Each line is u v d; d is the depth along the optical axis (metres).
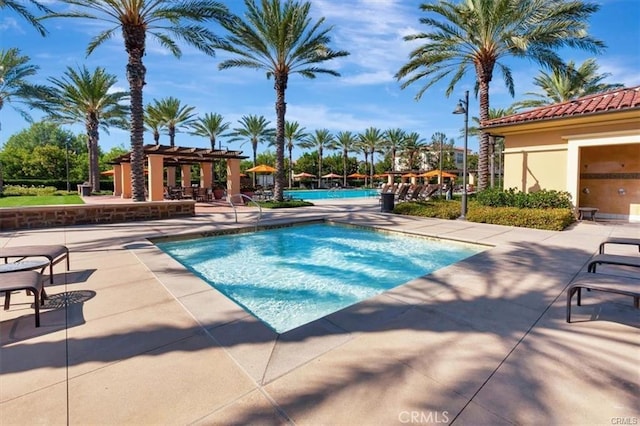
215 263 6.96
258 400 2.15
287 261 7.11
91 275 4.86
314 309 4.59
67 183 33.56
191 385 2.30
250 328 3.17
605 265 5.37
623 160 11.34
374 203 19.69
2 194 25.08
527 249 6.67
